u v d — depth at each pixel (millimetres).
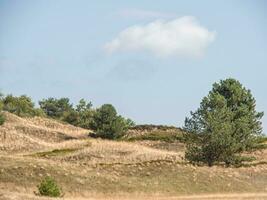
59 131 196625
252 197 98562
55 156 144375
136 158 141500
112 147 150375
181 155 144375
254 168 122875
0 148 165125
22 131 188875
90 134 189500
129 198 97938
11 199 72625
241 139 127500
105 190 100312
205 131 123312
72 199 86188
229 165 124375
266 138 162375
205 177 111875
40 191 87125
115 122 185250
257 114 136000
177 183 107812
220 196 101188
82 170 108188
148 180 108000
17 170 101062
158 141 182500
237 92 138750
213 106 126125
